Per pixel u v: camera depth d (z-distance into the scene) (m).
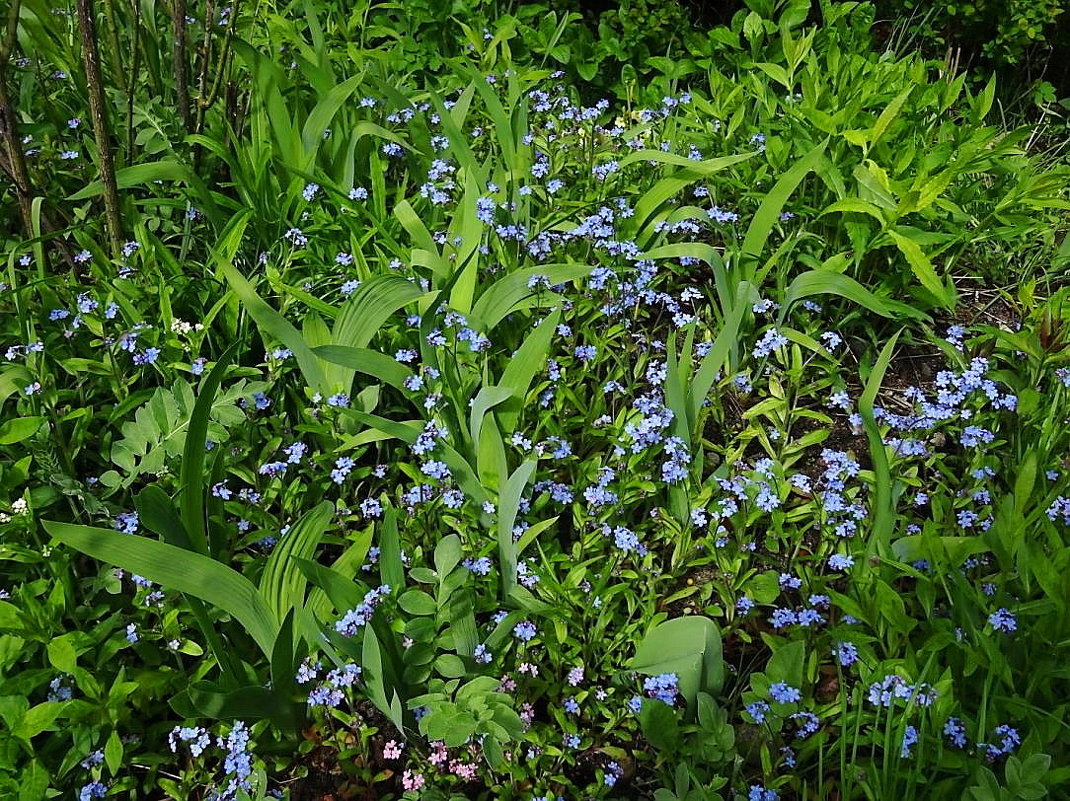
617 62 2.07
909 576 1.14
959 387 1.26
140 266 1.38
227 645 1.08
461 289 1.27
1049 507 1.13
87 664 1.03
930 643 0.98
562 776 0.99
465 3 1.95
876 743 0.94
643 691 1.05
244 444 1.19
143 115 1.55
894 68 1.63
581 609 1.08
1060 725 0.94
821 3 1.95
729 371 1.33
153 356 1.21
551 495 1.18
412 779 0.99
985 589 1.07
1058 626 0.98
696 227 1.47
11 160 1.26
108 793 0.94
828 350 1.43
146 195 1.61
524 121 1.52
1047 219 1.68
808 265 1.51
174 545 0.93
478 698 0.90
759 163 1.61
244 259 1.51
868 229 1.45
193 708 0.93
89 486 1.18
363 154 1.62
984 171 1.60
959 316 1.56
